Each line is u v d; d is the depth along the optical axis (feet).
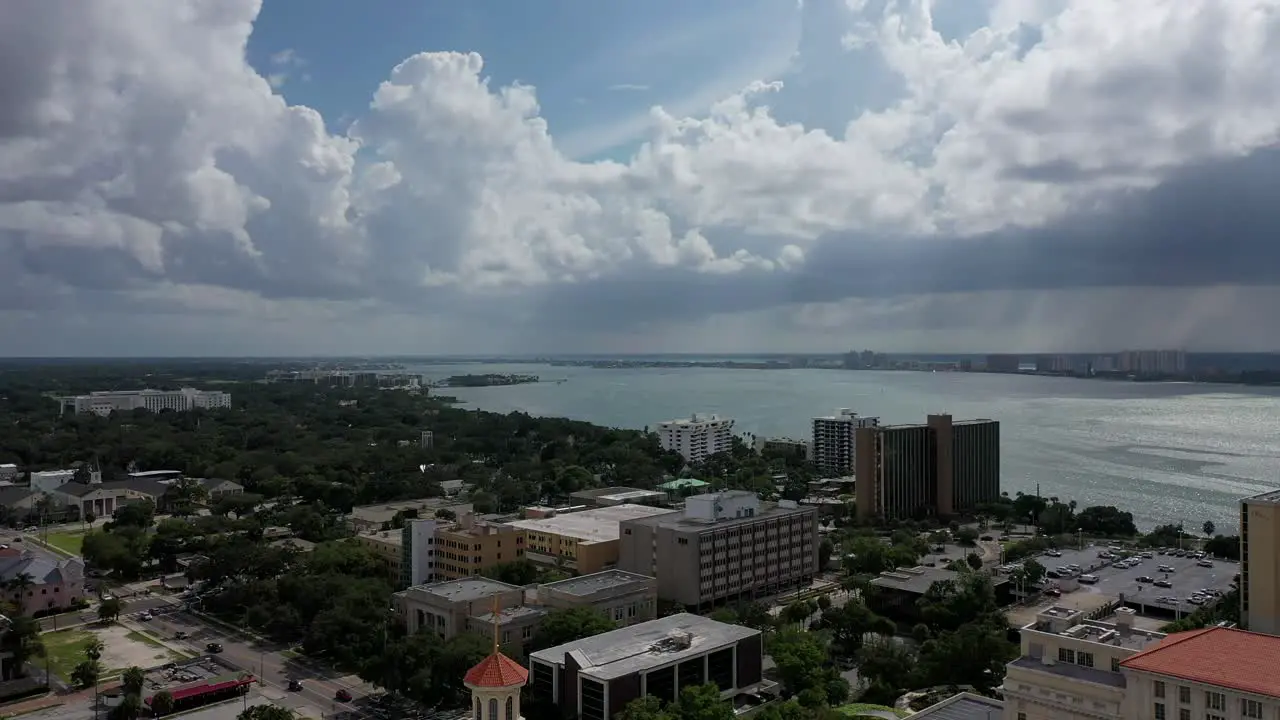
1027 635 570.87
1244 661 487.20
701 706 631.15
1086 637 569.23
